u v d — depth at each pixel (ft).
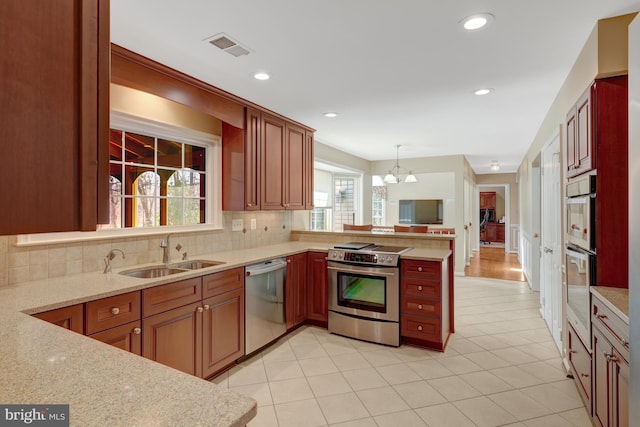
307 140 14.10
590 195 6.21
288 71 8.38
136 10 5.75
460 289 17.16
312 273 11.80
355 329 10.68
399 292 10.12
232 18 6.05
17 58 1.57
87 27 1.82
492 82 9.12
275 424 6.46
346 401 7.24
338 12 5.88
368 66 8.13
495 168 28.27
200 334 7.64
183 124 9.65
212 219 10.78
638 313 3.58
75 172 1.76
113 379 2.68
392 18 6.08
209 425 2.10
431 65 8.06
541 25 6.30
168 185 9.64
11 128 1.55
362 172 22.63
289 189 12.86
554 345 10.20
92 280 6.61
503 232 38.29
